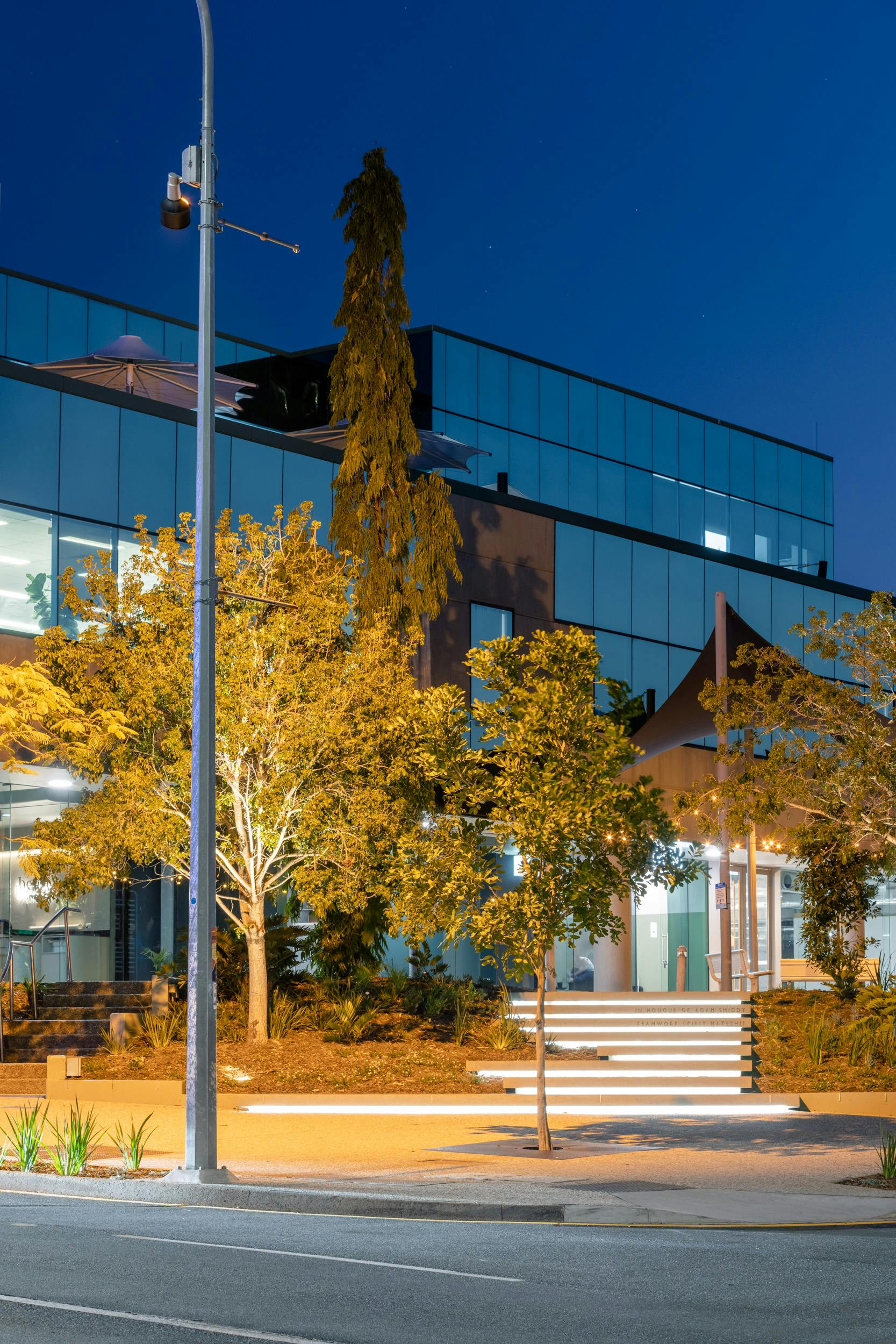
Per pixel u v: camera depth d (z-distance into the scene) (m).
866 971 30.62
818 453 59.84
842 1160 16.11
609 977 35.28
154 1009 25.45
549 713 16.97
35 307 44.12
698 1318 8.21
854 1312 8.45
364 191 28.77
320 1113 21.20
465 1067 23.59
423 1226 11.88
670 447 53.94
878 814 23.77
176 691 23.55
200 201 15.15
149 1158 15.80
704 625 40.91
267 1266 9.65
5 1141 16.77
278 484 31.53
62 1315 8.07
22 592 27.50
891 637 23.62
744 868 40.44
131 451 29.45
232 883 25.16
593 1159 16.22
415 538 29.70
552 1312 8.32
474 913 17.39
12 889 27.12
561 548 37.09
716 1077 22.81
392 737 23.78
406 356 28.67
